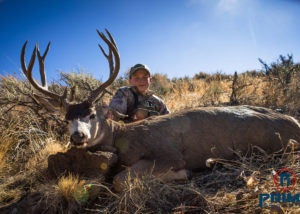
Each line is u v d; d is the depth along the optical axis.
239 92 2.50
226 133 1.31
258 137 1.33
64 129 1.78
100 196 1.08
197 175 1.24
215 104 2.42
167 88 3.31
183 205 0.93
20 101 1.83
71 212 0.98
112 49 1.30
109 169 1.19
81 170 1.16
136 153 1.21
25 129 1.65
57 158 1.16
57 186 1.06
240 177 1.06
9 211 1.02
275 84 2.58
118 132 1.30
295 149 1.32
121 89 1.71
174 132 1.29
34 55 1.23
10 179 1.24
